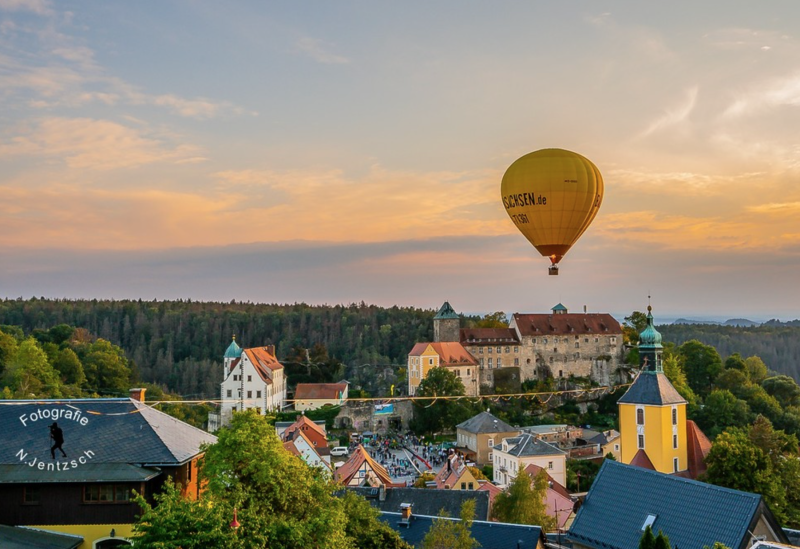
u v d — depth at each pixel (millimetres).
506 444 158375
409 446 187875
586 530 73125
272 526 47062
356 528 58812
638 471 74875
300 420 173250
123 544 56688
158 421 63219
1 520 56750
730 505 64812
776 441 127938
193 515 43406
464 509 67875
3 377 159375
